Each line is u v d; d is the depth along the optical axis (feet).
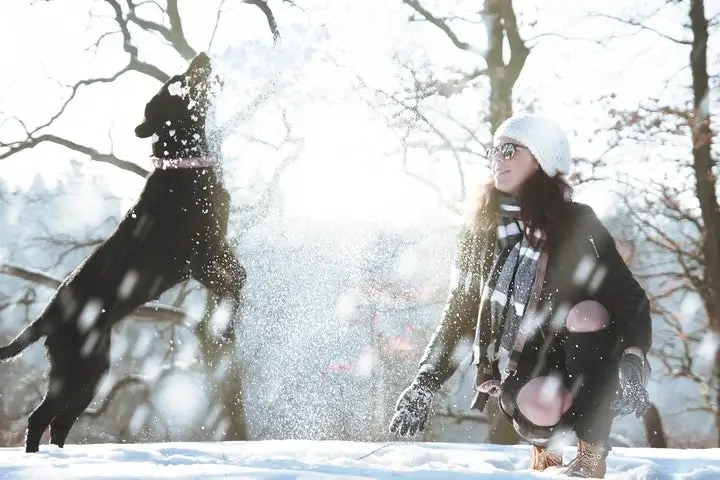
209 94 17.53
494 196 10.42
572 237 9.91
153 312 48.24
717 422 50.55
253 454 12.46
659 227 47.93
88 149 50.49
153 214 16.99
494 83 47.09
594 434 9.64
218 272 17.53
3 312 56.59
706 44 45.70
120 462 10.69
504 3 48.29
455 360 10.46
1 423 67.67
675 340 51.03
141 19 51.52
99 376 16.37
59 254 56.70
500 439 46.73
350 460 10.99
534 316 9.99
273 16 31.81
